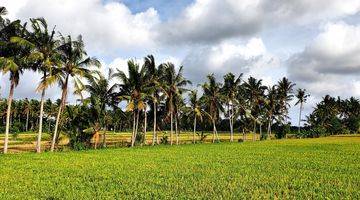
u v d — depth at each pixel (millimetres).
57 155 40906
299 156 39156
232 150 48688
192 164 31062
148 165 30312
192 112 77688
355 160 35031
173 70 65812
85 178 23438
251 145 60906
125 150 49781
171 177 23609
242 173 25766
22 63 43969
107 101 60500
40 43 45781
